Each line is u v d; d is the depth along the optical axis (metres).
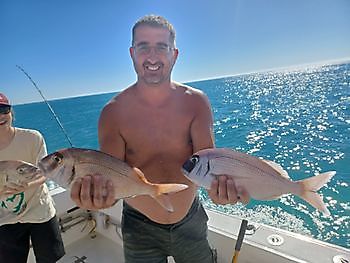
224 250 2.07
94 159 1.26
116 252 2.78
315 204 1.29
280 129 11.43
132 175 1.30
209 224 2.21
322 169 7.01
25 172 1.80
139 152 1.65
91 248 2.86
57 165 1.25
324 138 9.45
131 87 1.68
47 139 14.63
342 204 5.03
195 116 1.66
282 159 8.06
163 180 1.66
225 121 14.20
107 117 1.64
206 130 1.65
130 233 1.74
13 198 1.95
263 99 19.55
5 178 1.77
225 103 19.75
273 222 4.64
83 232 3.00
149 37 1.45
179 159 1.67
